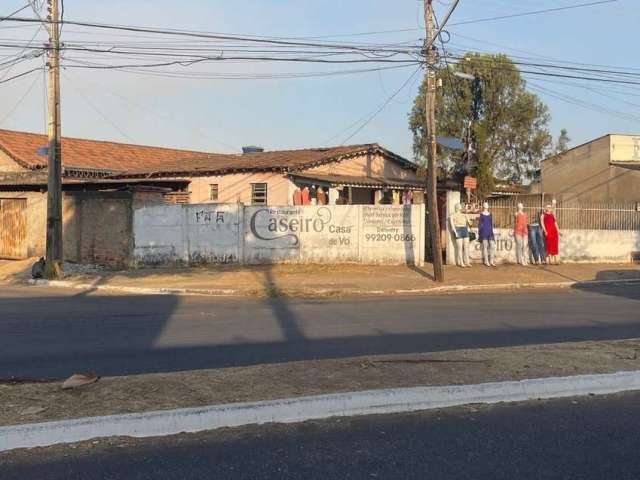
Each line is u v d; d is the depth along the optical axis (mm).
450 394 6102
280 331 10461
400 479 4434
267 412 5562
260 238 21562
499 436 5293
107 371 7500
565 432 5398
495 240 22578
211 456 4828
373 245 21656
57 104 19234
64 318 11984
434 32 17938
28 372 7426
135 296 16141
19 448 4918
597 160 36906
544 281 19188
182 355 8453
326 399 5770
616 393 6582
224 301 15070
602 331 10414
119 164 36719
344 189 29406
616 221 25062
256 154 32969
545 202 24734
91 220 22312
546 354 7770
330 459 4785
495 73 31516
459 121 31750
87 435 5102
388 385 6305
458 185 30938
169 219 21375
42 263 19938
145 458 4781
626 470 4605
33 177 29719
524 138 32438
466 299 15500
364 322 11484
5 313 12680
